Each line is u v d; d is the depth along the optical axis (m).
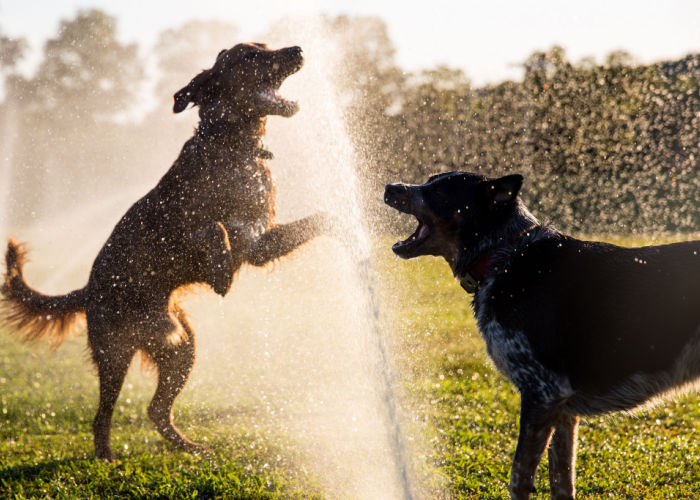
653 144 14.84
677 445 4.66
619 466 4.36
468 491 4.04
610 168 14.89
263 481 4.17
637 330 3.28
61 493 4.12
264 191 5.14
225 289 4.88
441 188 3.85
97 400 6.78
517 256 3.62
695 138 14.63
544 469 4.39
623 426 5.21
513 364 3.51
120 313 5.14
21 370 8.26
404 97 17.31
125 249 5.16
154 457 4.92
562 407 3.46
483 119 16.25
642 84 15.12
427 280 11.48
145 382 7.56
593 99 15.35
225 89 5.04
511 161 15.83
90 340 5.23
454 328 8.47
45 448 5.29
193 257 5.13
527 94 15.92
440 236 3.90
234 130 5.07
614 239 12.27
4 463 4.85
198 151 5.10
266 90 5.04
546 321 3.40
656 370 3.30
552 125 15.66
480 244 3.76
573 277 3.42
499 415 5.56
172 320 5.15
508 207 3.74
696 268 3.28
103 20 26.55
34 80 25.91
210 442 5.27
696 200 13.52
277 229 5.14
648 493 3.96
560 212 14.32
